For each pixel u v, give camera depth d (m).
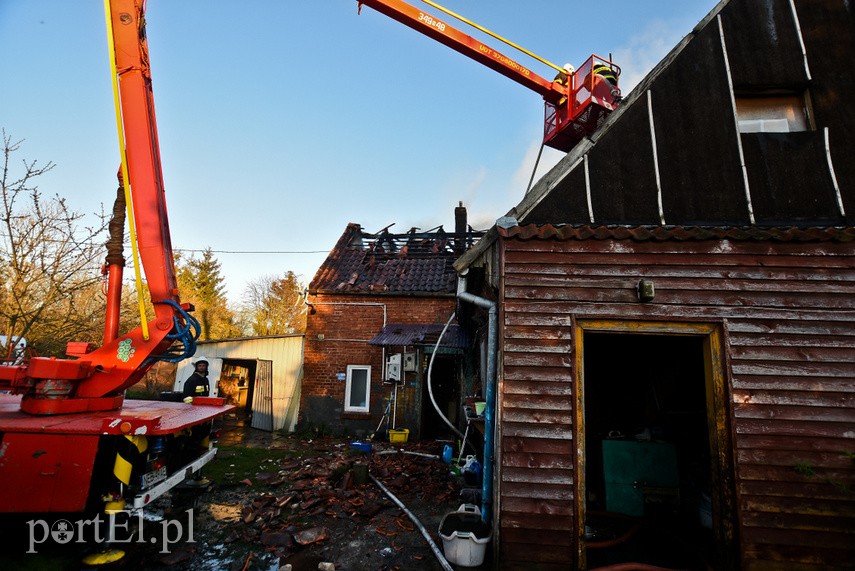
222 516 5.50
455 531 4.34
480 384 8.24
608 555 4.72
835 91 5.33
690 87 5.40
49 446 3.80
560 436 4.29
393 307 12.66
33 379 4.39
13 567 3.79
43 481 3.73
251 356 13.85
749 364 4.33
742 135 5.23
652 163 5.15
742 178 5.04
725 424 4.26
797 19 5.62
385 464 8.25
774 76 5.40
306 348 12.59
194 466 5.29
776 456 4.15
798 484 4.09
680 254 4.59
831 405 4.22
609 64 9.26
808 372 4.29
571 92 9.42
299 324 38.38
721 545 4.12
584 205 5.02
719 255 4.57
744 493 4.09
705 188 5.03
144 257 5.10
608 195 5.05
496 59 8.96
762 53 5.50
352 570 4.25
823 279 4.46
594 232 4.62
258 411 13.39
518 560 4.13
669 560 4.59
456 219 15.62
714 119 5.27
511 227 4.72
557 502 4.18
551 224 4.77
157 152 5.45
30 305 8.94
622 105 5.34
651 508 5.62
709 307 4.46
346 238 15.50
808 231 4.45
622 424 6.95
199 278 33.31
